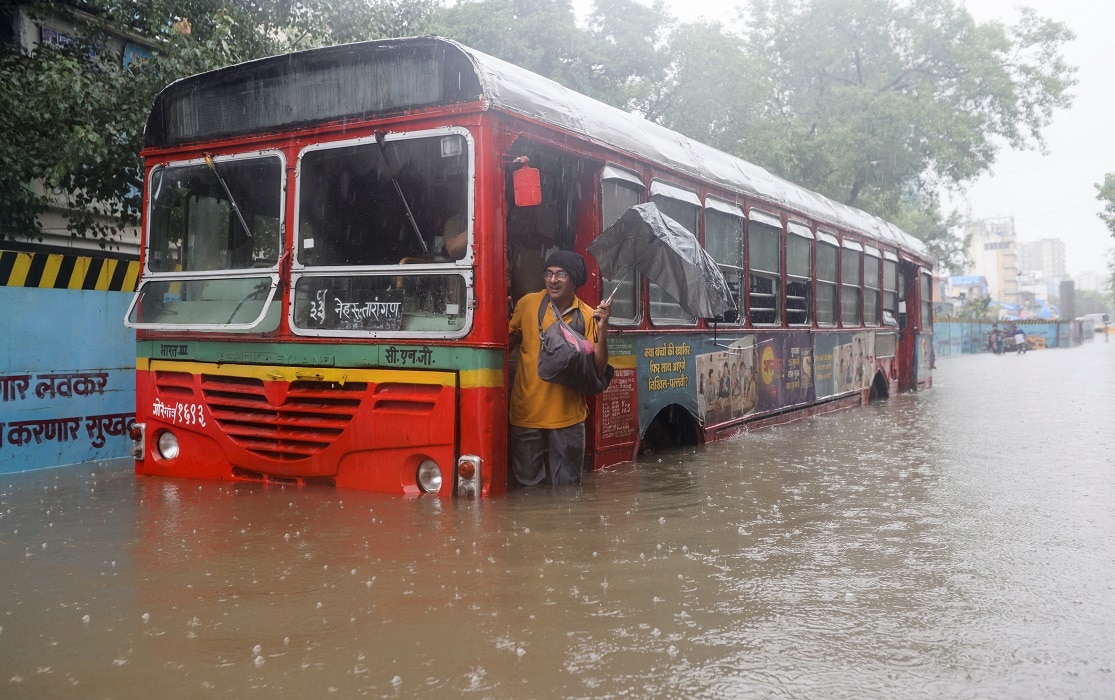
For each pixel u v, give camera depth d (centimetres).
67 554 445
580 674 298
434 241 560
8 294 741
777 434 953
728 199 897
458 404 548
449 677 295
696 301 595
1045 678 301
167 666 304
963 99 2502
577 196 659
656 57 2123
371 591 382
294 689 286
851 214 1364
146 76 920
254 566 420
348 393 581
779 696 283
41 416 762
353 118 582
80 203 991
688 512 547
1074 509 574
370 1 1134
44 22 1123
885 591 394
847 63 2623
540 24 2028
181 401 647
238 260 630
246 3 1042
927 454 819
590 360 580
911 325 1681
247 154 621
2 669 303
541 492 586
